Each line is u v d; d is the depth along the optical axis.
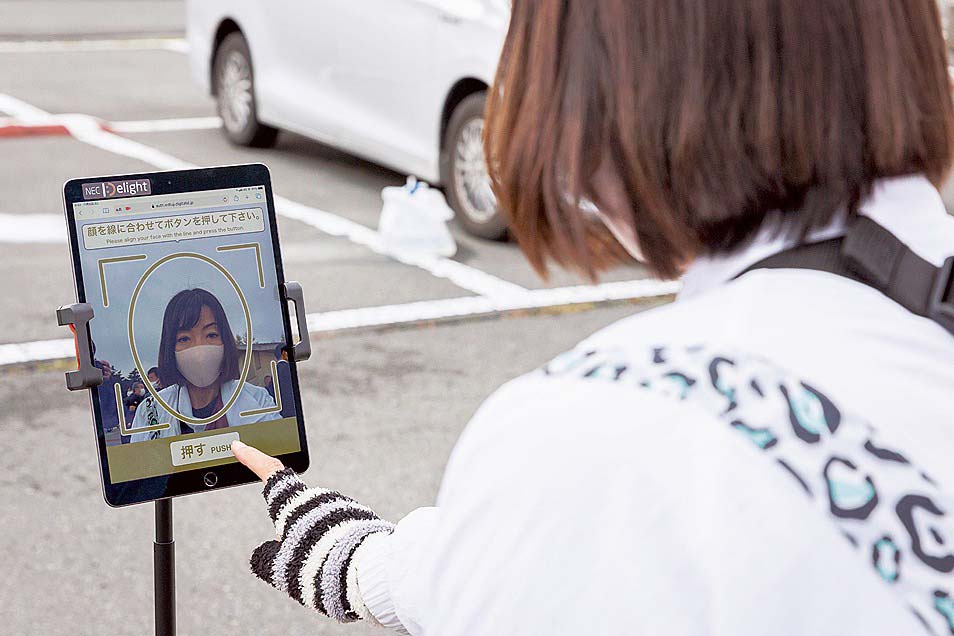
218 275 1.56
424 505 3.84
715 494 0.71
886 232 0.81
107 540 3.56
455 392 4.71
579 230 0.86
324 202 7.40
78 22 15.67
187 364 1.55
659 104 0.81
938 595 0.71
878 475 0.73
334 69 7.39
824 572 0.70
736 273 0.84
